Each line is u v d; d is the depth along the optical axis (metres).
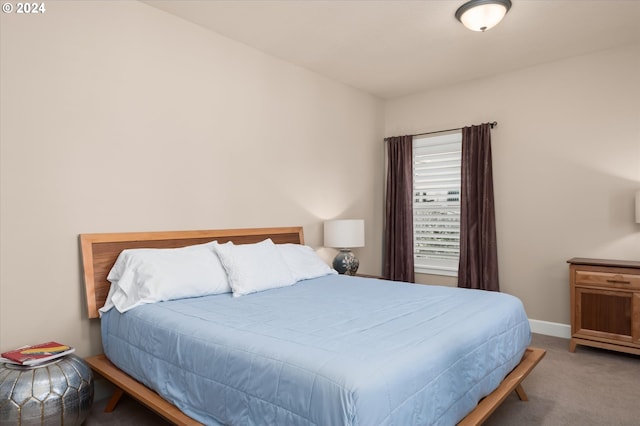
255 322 2.06
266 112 3.84
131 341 2.30
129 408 2.56
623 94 3.75
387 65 4.16
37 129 2.47
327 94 4.51
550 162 4.14
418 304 2.50
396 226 5.09
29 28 2.44
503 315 2.38
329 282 3.32
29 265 2.45
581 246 3.98
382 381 1.42
